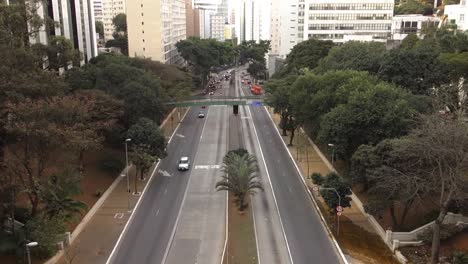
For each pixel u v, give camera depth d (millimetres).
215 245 47281
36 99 50125
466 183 43312
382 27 149375
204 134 95312
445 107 69125
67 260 43250
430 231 46844
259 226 51750
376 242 48344
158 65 109688
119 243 47719
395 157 46344
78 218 51531
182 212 55688
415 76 78000
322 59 107375
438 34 101875
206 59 152875
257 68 179375
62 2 89250
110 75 76750
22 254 41000
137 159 62625
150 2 135875
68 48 71312
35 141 45281
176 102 97750
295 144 86750
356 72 73562
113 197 60500
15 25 60469
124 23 182125
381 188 46750
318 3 147375
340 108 59781
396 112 54625
